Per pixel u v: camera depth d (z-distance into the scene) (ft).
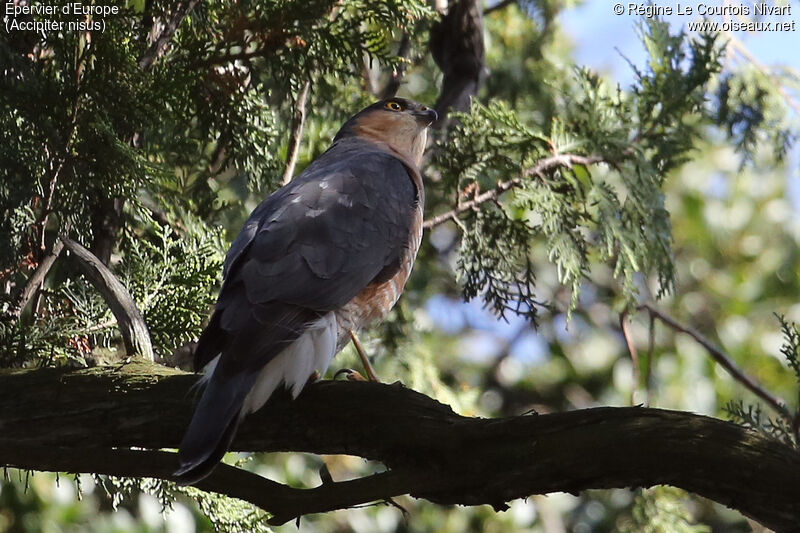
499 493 20.06
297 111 33.91
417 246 27.89
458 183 34.91
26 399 22.21
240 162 30.14
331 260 23.86
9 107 25.11
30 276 26.63
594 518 51.44
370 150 30.91
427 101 45.93
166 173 25.80
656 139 37.01
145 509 44.19
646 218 35.19
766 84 41.88
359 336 39.34
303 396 21.48
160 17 29.50
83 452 22.39
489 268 34.63
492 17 46.75
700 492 18.63
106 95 25.41
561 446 19.16
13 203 25.36
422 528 50.14
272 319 21.76
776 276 57.98
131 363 22.68
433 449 20.25
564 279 33.55
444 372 53.36
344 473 47.37
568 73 47.47
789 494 17.83
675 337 55.47
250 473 22.17
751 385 38.70
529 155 35.40
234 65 29.27
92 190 26.55
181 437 21.80
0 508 42.55
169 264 27.35
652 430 18.66
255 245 23.39
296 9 28.32
